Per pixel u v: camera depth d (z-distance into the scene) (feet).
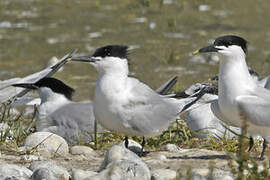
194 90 35.76
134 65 60.59
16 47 66.74
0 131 36.19
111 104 31.27
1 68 59.82
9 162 30.50
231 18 77.25
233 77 29.86
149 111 31.71
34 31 72.49
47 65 59.47
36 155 31.91
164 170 27.71
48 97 38.88
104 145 35.81
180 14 79.20
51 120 38.14
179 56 63.36
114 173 25.90
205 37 69.67
